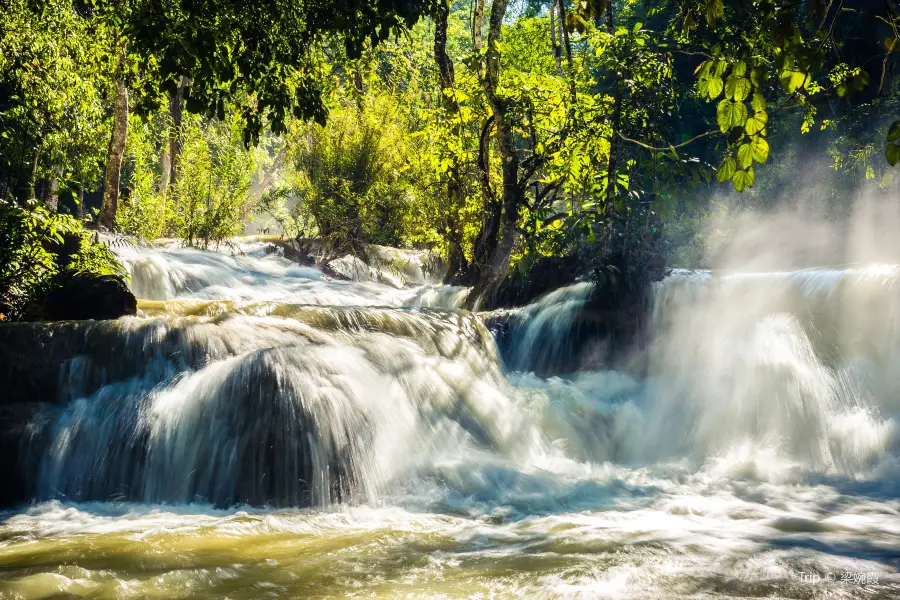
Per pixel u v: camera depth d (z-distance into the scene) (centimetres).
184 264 1298
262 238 1844
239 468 604
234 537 489
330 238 1623
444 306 1265
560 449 756
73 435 619
